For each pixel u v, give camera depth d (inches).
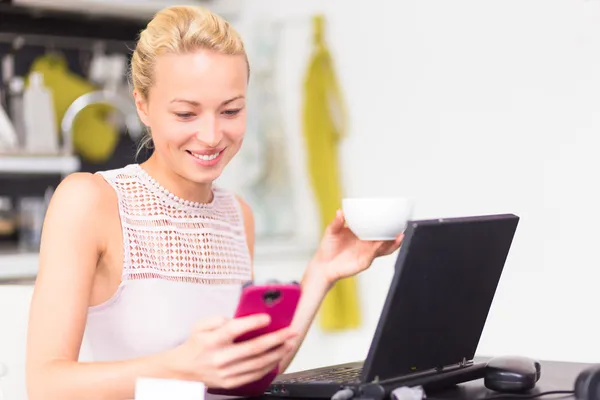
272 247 148.9
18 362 71.3
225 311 79.1
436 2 140.9
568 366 65.2
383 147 150.6
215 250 79.2
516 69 130.1
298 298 52.5
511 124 131.0
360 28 153.4
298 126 161.9
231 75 63.7
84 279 65.7
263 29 164.6
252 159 161.2
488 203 134.8
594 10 119.6
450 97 139.6
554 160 125.4
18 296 72.1
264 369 53.6
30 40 154.3
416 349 54.7
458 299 56.6
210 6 160.7
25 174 155.1
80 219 67.4
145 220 74.2
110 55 162.6
